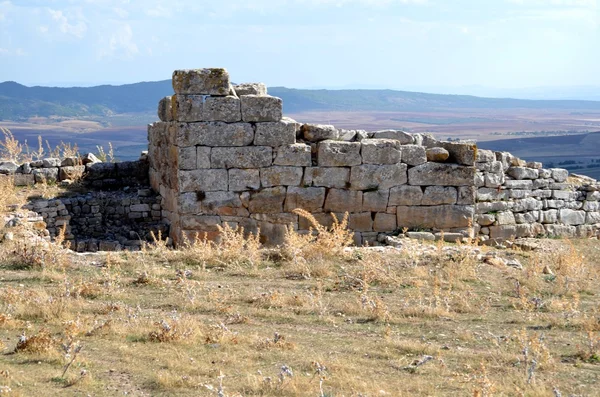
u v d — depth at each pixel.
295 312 11.86
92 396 7.67
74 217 20.81
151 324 10.61
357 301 12.38
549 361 9.40
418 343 10.16
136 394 7.81
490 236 20.86
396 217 19.45
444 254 16.06
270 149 18.84
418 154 19.44
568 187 22.08
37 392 7.62
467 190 19.69
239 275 14.50
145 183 23.94
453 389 8.33
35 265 14.33
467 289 13.75
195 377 8.40
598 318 11.67
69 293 12.00
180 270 14.34
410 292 13.38
